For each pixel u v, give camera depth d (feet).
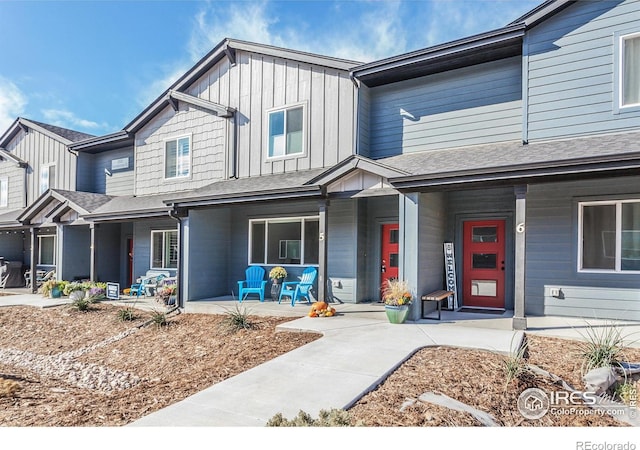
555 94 24.49
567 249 24.17
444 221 29.71
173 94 40.73
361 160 25.04
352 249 31.07
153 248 42.52
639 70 22.48
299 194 27.32
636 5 22.57
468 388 13.23
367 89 31.78
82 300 34.22
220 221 36.78
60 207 43.45
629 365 14.55
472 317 25.08
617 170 18.86
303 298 33.01
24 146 57.21
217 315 28.73
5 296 42.96
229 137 37.35
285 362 16.15
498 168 20.70
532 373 14.35
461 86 28.73
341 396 12.52
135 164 44.57
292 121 33.88
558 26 24.56
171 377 17.30
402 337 19.72
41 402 14.21
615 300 22.90
